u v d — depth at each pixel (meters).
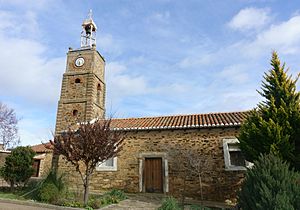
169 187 11.98
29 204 8.56
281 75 9.79
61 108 19.05
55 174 10.45
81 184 13.00
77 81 19.89
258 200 5.06
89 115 18.20
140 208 8.48
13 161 11.71
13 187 11.93
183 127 12.70
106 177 13.02
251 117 9.81
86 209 7.98
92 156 9.24
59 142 9.65
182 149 12.21
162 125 13.30
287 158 8.03
